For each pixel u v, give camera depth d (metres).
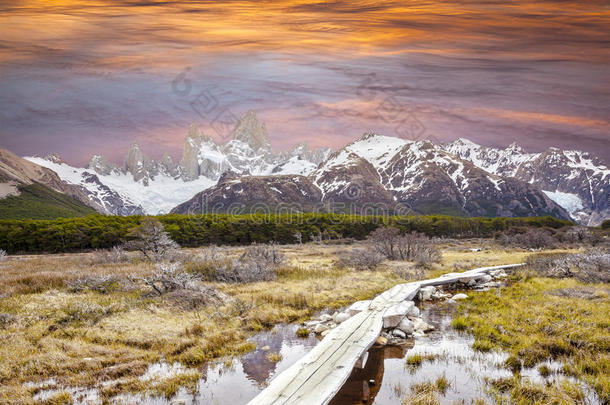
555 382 7.87
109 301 14.42
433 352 9.95
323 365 8.06
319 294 17.05
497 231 78.62
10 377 8.38
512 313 13.08
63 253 54.78
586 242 51.31
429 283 18.84
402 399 7.36
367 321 11.48
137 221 66.00
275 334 11.83
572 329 10.71
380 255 31.53
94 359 9.34
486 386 7.83
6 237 55.56
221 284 19.00
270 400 6.53
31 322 11.76
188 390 7.89
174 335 11.20
